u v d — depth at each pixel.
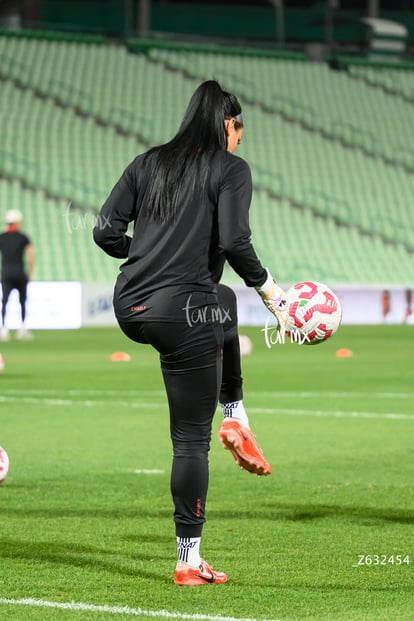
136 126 74.19
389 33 90.12
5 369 34.19
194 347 9.14
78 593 8.84
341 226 73.44
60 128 72.25
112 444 18.55
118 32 85.75
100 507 12.91
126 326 9.37
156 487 14.38
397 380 30.84
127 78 77.81
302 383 29.97
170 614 8.14
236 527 11.73
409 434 19.83
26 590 8.94
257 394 27.08
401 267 71.50
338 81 84.94
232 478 15.22
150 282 9.15
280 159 77.12
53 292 59.25
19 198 66.56
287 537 11.18
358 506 12.98
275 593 8.88
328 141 79.88
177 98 77.50
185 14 89.69
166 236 9.15
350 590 8.99
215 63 81.88
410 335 54.41
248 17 91.06
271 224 72.19
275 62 84.31
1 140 70.00
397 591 8.97
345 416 22.58
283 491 14.09
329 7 90.19
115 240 9.56
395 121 83.06
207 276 9.21
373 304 65.75
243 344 41.78
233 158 9.21
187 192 9.12
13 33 77.69
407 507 12.91
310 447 18.19
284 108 81.12
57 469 15.91
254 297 62.47
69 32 81.56
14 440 19.00
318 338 9.73
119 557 10.21
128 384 29.58
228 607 8.40
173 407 9.31
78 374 32.62
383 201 76.44
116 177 69.69
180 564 9.20
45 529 11.57
